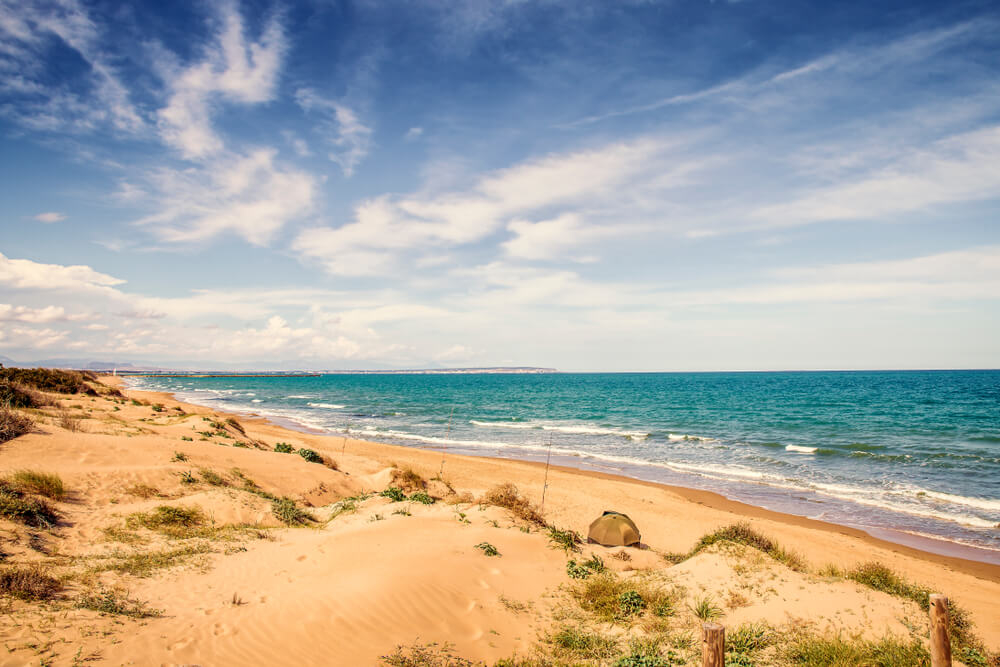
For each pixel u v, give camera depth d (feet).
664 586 34.91
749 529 44.21
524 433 145.28
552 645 27.32
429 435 141.79
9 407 60.59
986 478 83.05
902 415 165.48
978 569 48.49
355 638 24.39
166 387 410.31
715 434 136.67
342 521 47.26
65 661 18.61
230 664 20.74
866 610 28.04
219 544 36.19
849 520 64.44
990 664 24.13
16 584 23.75
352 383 577.43
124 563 30.12
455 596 30.45
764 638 25.84
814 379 536.83
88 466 47.57
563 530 53.67
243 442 84.17
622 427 155.02
